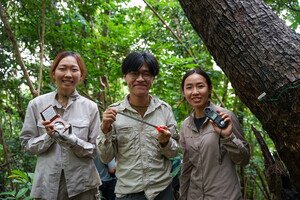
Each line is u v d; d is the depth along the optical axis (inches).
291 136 89.0
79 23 205.3
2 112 223.8
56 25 208.7
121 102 105.8
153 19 229.8
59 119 101.0
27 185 139.3
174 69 198.4
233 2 93.9
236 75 95.1
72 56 110.4
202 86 108.2
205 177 104.4
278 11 133.9
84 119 108.9
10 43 185.0
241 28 91.9
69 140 100.2
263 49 89.5
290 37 90.7
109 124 96.0
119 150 102.2
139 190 98.6
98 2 221.3
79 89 224.4
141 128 101.2
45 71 204.5
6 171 191.9
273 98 88.5
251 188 201.8
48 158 105.6
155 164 100.4
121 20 229.6
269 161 103.8
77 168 105.8
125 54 224.7
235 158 101.3
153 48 209.5
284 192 99.3
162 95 212.7
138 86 99.9
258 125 204.8
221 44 95.7
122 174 101.1
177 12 226.2
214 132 104.6
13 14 194.2
